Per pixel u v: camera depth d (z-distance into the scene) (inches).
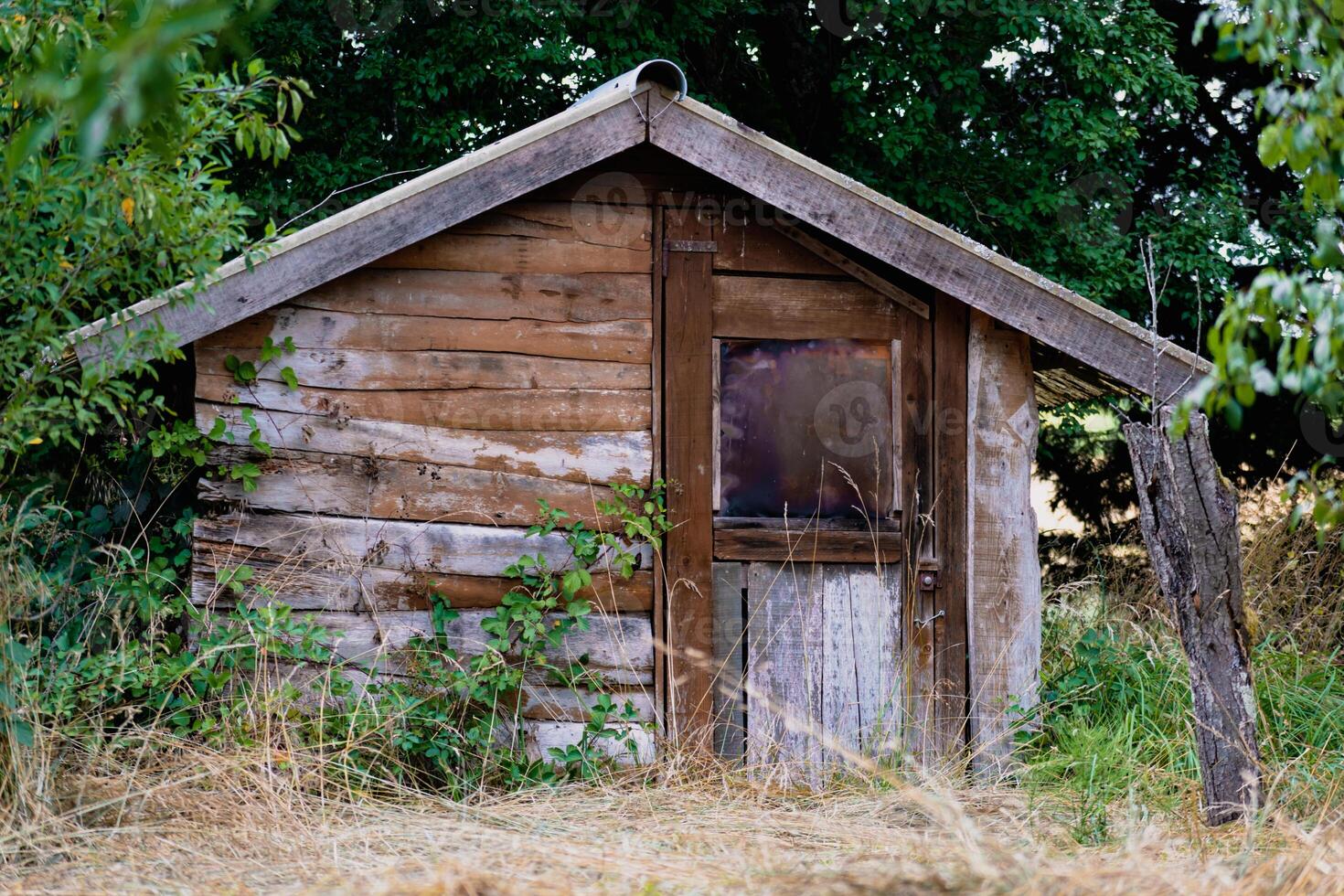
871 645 224.1
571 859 151.6
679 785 206.4
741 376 226.5
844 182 213.5
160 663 202.2
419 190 205.5
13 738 158.2
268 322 209.2
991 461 227.0
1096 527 483.8
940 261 217.3
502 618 212.1
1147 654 244.5
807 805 201.6
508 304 216.8
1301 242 442.0
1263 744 200.4
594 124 211.0
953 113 456.1
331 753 196.5
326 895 134.6
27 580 174.1
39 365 169.6
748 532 222.1
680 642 218.5
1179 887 126.0
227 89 164.2
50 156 160.2
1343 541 275.1
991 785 213.3
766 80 502.0
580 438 218.5
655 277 221.1
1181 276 441.7
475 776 206.7
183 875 147.8
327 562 211.0
